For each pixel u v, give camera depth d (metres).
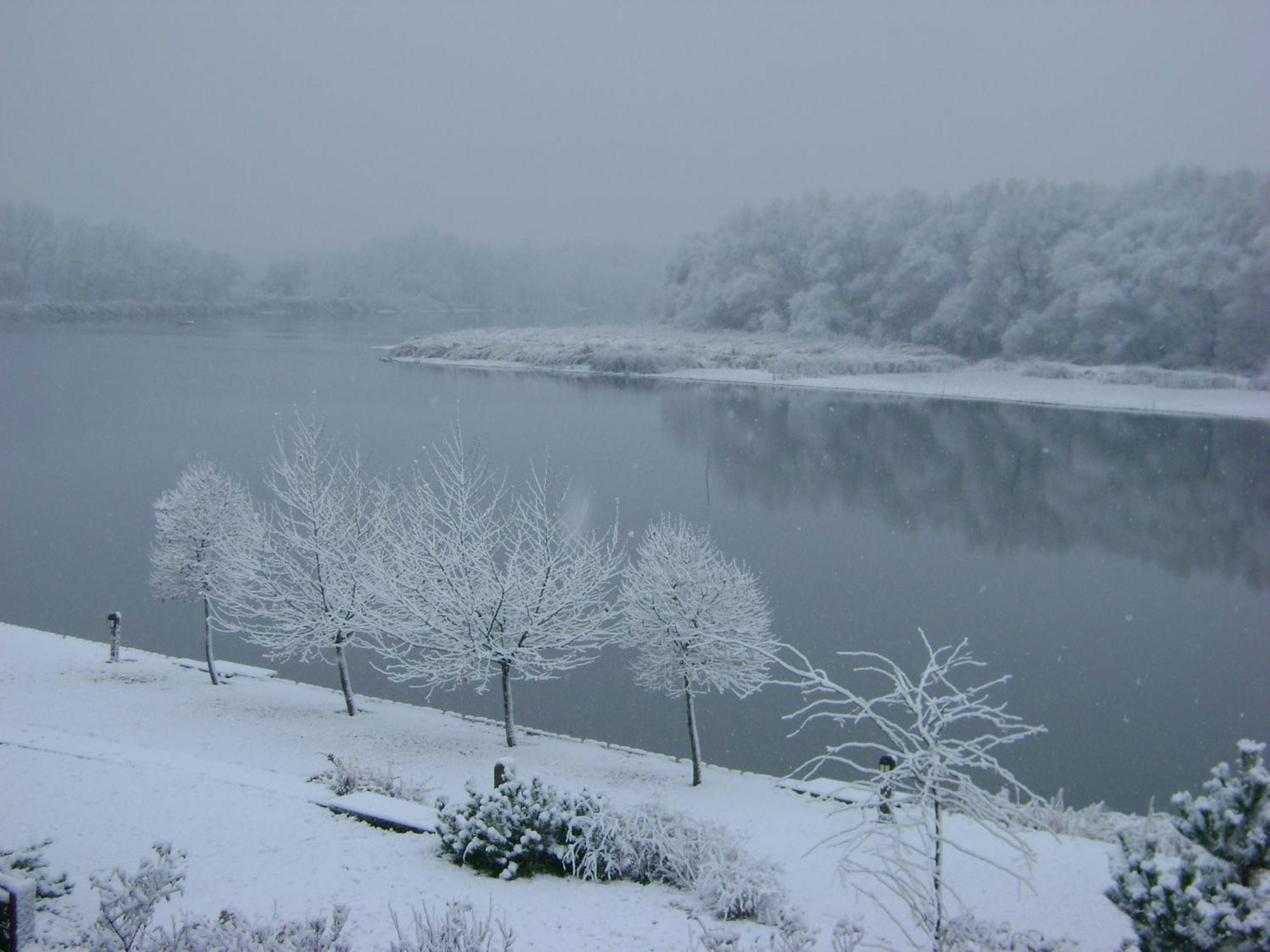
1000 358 109.12
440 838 13.85
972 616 38.03
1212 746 27.42
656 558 24.48
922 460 67.00
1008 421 80.44
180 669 29.22
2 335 145.88
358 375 104.75
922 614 38.25
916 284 122.25
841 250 132.00
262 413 78.81
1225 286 95.00
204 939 9.81
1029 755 26.97
